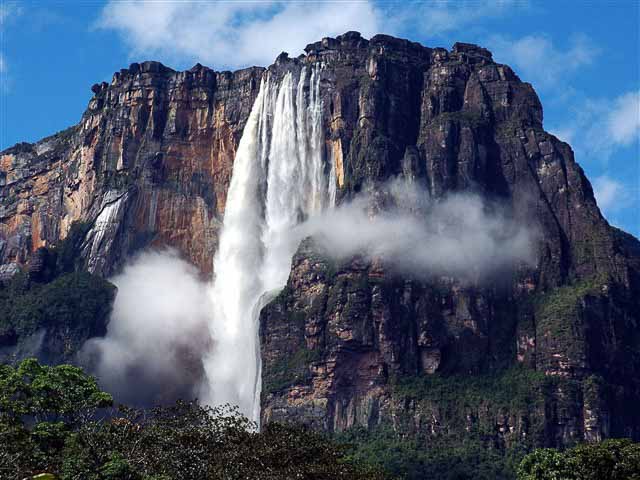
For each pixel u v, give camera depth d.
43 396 156.12
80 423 153.12
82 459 137.12
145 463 139.12
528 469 171.50
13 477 135.50
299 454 152.25
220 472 140.75
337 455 157.00
